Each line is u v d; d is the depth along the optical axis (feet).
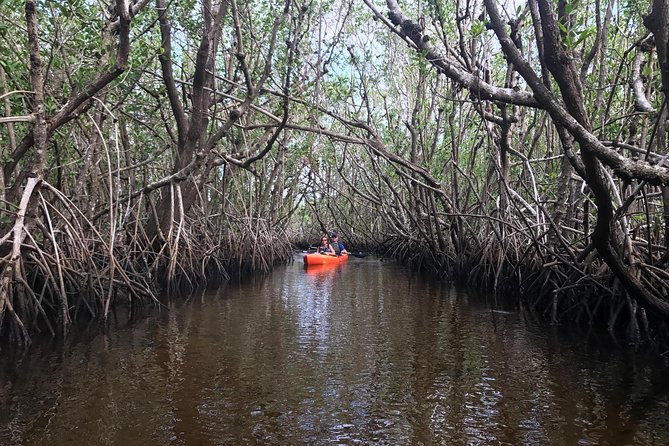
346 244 94.07
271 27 43.29
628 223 25.05
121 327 26.71
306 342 23.85
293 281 49.14
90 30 27.68
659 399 16.48
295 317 29.84
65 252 28.71
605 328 26.43
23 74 27.17
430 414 15.52
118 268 30.73
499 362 20.62
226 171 54.95
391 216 65.98
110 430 14.28
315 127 48.39
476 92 23.24
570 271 28.66
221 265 50.42
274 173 63.62
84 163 32.45
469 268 45.78
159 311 31.53
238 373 19.20
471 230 46.52
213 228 52.16
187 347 22.81
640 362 20.45
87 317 28.81
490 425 14.71
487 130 36.04
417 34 24.13
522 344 23.36
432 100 55.21
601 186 16.76
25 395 16.83
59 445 13.44
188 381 18.29
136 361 20.58
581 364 20.26
